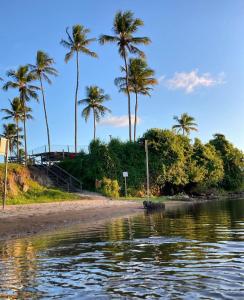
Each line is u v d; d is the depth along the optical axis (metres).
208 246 10.59
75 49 56.03
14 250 10.77
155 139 50.75
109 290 6.51
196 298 5.92
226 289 6.38
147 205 28.86
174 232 14.09
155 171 49.75
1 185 34.94
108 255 9.68
